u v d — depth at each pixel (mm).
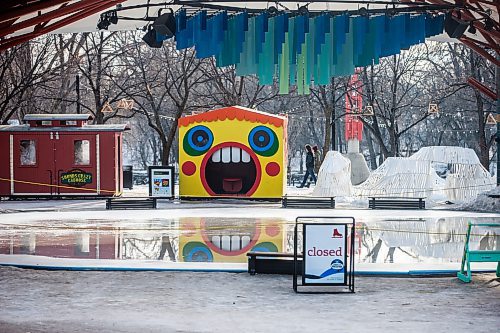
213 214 25516
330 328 8930
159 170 31109
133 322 9227
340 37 16297
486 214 25531
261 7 23781
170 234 19594
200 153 30812
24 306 10219
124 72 49375
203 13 16641
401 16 16609
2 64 38438
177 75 47562
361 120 43094
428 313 9805
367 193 30344
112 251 16297
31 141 31844
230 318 9477
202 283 12047
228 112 30562
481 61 42031
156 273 13062
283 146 30281
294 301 10602
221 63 16594
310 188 41750
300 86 16406
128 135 70625
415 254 15828
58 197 31844
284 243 17734
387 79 51375
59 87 48469
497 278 12586
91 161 31859
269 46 16281
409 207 27531
